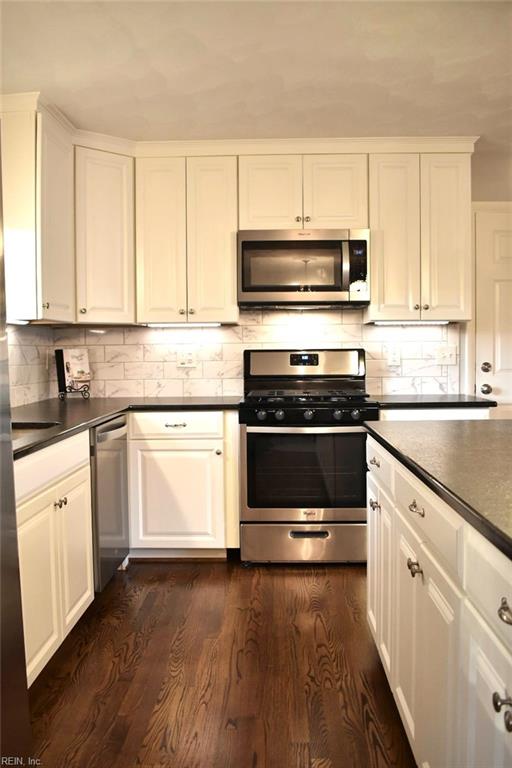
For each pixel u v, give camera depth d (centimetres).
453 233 294
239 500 278
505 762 77
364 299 289
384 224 293
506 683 77
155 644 199
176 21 184
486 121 268
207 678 177
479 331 350
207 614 222
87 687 173
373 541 180
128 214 291
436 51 204
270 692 170
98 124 267
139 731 153
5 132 237
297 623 213
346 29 190
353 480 276
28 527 157
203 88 231
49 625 172
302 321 324
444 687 106
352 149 291
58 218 258
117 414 258
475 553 90
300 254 289
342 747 146
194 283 295
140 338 324
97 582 224
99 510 226
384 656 162
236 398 309
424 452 138
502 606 78
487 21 186
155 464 278
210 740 149
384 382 327
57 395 320
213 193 294
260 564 280
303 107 250
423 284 294
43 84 226
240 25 187
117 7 176
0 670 109
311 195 293
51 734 152
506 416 340
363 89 233
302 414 273
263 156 293
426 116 262
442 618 107
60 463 183
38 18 181
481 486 104
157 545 280
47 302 246
